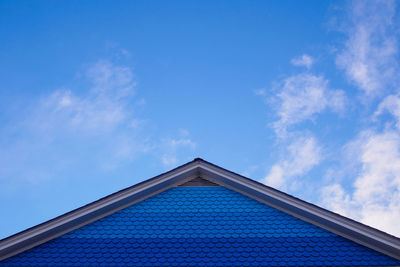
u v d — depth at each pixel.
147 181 10.51
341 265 8.90
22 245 9.32
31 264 9.06
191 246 9.34
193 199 10.52
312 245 9.32
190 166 11.04
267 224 9.84
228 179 10.70
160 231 9.71
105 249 9.34
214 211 10.19
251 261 8.99
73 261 9.12
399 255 8.98
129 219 10.03
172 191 10.77
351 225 9.36
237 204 10.36
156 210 10.24
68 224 9.72
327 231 9.63
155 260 9.05
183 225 9.84
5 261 9.11
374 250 9.17
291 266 8.88
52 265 9.04
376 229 9.12
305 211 9.80
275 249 9.24
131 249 9.32
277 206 10.22
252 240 9.45
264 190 10.30
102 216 10.09
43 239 9.55
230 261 8.99
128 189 10.30
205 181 11.06
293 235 9.57
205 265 8.91
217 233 9.62
